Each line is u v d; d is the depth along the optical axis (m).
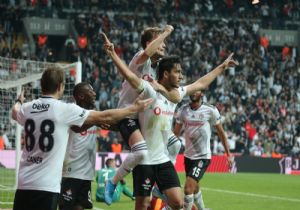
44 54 33.00
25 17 35.69
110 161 13.62
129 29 36.66
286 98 34.62
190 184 10.47
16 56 32.28
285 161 29.25
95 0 37.88
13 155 22.53
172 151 8.15
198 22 39.41
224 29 39.19
